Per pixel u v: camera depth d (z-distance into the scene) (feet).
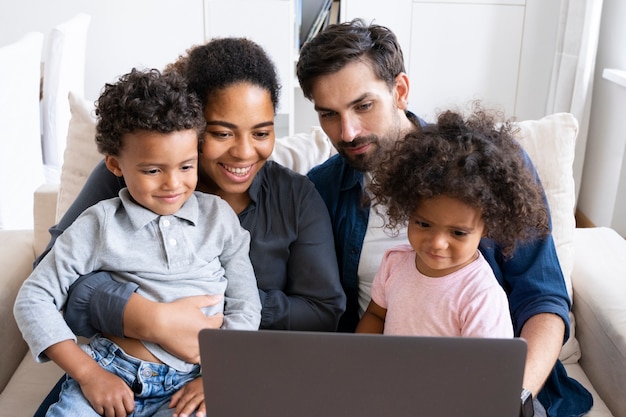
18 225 8.06
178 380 3.87
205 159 4.12
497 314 3.71
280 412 2.72
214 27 10.17
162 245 3.97
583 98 9.51
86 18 9.16
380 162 4.09
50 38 8.29
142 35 10.21
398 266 4.17
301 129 11.91
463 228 3.63
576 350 4.92
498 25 10.24
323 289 4.33
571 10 9.36
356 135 4.37
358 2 10.12
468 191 3.50
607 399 4.58
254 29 10.18
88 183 4.42
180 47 10.28
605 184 9.64
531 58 10.39
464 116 4.17
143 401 3.83
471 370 2.57
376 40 4.33
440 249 3.69
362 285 4.68
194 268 4.01
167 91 3.75
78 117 5.27
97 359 3.82
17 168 7.97
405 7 10.16
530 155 4.81
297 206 4.39
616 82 8.89
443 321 3.84
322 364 2.61
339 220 4.72
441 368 2.57
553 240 4.50
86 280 3.83
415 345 2.55
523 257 4.29
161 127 3.66
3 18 10.12
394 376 2.61
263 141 4.16
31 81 8.12
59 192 5.27
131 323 3.71
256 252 4.38
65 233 3.89
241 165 4.11
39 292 3.76
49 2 10.05
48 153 9.05
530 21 10.19
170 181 3.82
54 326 3.67
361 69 4.24
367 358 2.58
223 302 4.10
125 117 3.69
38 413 4.09
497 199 3.62
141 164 3.77
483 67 10.48
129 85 3.76
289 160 5.26
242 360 2.63
